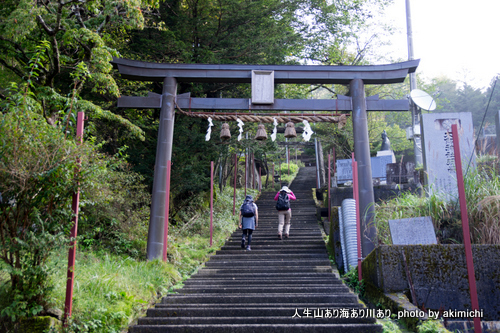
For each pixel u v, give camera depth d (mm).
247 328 4727
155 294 6160
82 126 4930
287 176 27266
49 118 7246
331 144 21359
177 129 11586
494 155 7762
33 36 7746
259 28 12609
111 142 11062
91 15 8586
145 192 9742
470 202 6504
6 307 4086
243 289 6336
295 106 8977
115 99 11234
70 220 4656
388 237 7391
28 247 4195
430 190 7375
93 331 4520
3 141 4227
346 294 5898
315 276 7156
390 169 12055
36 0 7012
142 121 11273
